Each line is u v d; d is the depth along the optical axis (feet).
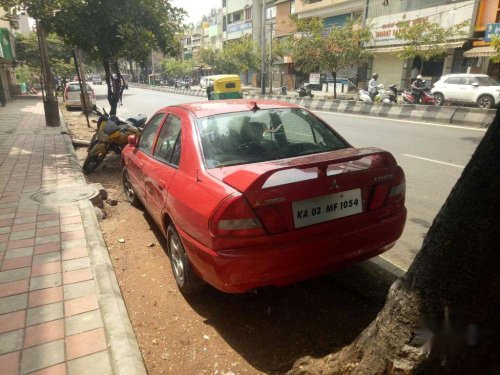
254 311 10.12
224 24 182.39
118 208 18.60
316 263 8.57
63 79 115.75
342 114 57.21
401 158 26.76
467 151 28.76
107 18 30.86
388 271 11.60
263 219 8.01
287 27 128.16
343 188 8.66
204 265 8.65
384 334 6.15
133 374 7.41
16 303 9.89
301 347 8.75
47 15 30.12
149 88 172.04
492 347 5.42
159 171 11.92
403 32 66.39
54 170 23.59
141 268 12.62
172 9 34.76
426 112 47.06
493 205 5.06
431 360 5.65
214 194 8.48
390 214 9.59
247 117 11.67
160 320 9.87
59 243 13.21
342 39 73.36
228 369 8.17
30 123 48.34
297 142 11.32
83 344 8.42
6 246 13.05
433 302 5.59
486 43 62.49
